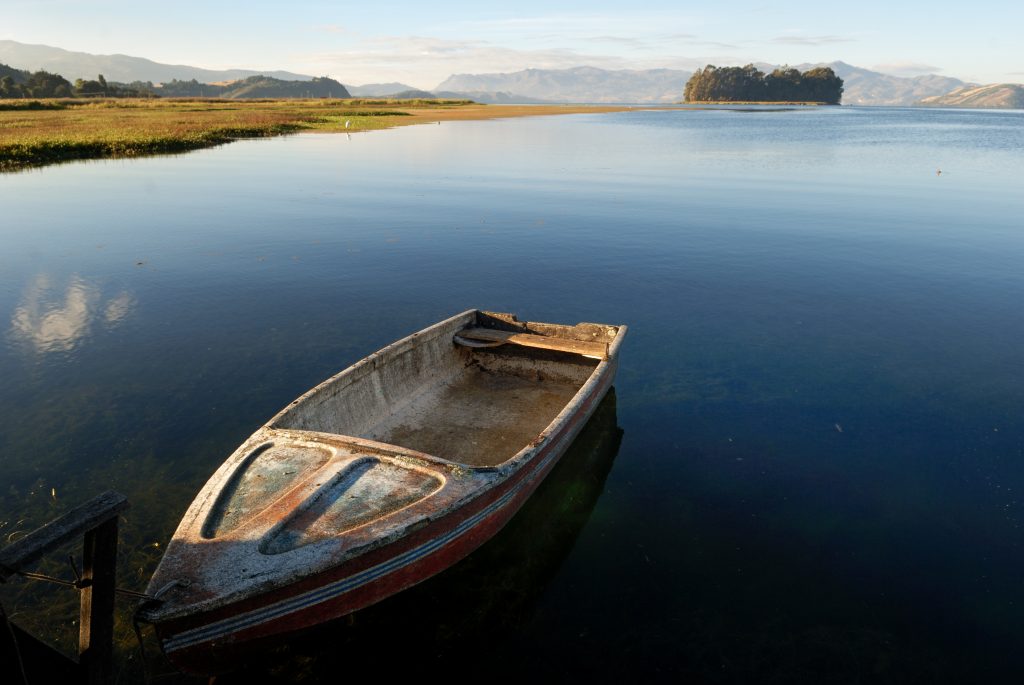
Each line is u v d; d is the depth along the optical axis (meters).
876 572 6.05
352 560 4.69
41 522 6.31
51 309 12.16
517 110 113.88
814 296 13.64
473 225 19.75
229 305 12.62
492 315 9.88
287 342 10.91
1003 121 105.38
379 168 31.86
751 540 6.48
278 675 4.92
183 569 4.42
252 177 28.62
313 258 16.03
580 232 18.97
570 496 7.16
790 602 5.69
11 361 9.91
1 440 7.73
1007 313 12.55
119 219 19.88
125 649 4.95
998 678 4.95
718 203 23.34
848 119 99.88
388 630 5.34
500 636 5.31
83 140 36.50
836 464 7.74
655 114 109.75
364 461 5.68
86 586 3.89
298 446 5.88
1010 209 22.20
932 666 5.04
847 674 4.97
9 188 24.95
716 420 8.74
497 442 7.82
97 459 7.39
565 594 5.77
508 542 6.42
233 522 4.95
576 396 7.40
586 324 9.35
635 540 6.48
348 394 7.30
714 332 11.79
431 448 7.66
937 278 14.71
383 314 12.37
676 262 16.03
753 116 105.50
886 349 10.98
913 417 8.76
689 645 5.23
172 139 40.41
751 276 14.97
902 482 7.39
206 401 8.80
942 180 29.19
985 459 7.79
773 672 4.98
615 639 5.29
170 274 14.45
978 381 9.77
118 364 9.90
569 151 40.72
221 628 4.33
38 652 3.75
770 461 7.81
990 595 5.77
